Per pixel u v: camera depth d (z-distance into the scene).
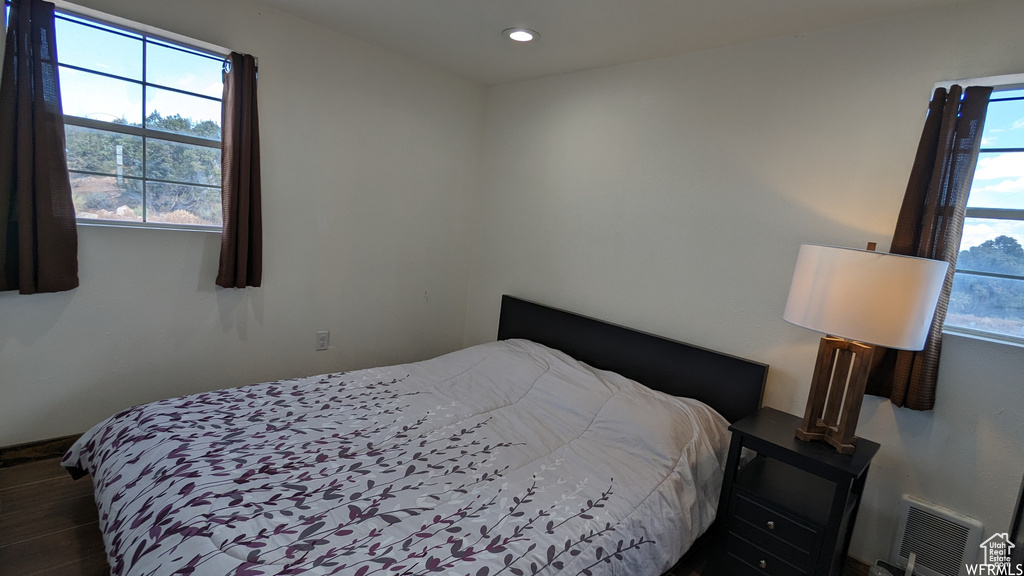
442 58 2.98
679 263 2.54
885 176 1.92
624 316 2.79
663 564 1.62
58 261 2.07
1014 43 1.66
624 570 1.46
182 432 1.73
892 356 1.88
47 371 2.19
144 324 2.39
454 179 3.46
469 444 1.90
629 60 2.66
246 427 1.83
